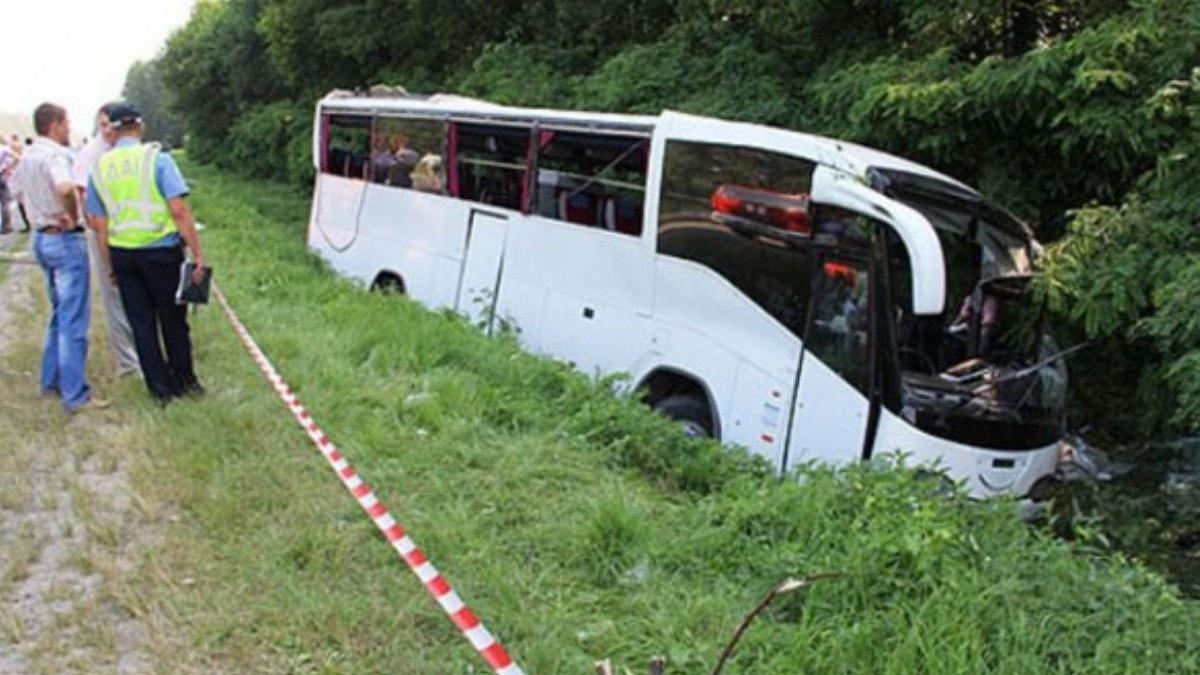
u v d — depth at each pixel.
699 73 12.80
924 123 9.15
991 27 10.11
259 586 4.55
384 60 25.09
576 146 9.37
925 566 4.48
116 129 7.00
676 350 8.16
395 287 12.46
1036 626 4.18
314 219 14.96
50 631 4.14
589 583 4.85
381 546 4.99
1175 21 7.69
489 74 16.97
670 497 6.49
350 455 6.31
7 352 8.91
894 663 3.89
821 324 7.06
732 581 4.93
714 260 7.87
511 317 10.14
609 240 8.86
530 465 6.39
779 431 7.28
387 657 4.02
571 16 17.28
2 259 14.10
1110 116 7.88
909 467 6.13
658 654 4.14
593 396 7.98
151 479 5.75
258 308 11.09
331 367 8.40
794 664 4.01
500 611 4.42
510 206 10.33
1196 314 6.27
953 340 7.27
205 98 45.44
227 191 31.14
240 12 39.09
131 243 6.96
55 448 6.29
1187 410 6.60
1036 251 7.80
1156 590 4.57
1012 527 5.27
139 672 3.88
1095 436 9.20
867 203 6.69
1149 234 7.28
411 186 12.14
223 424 6.71
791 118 11.05
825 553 4.95
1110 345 8.72
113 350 8.09
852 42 11.39
